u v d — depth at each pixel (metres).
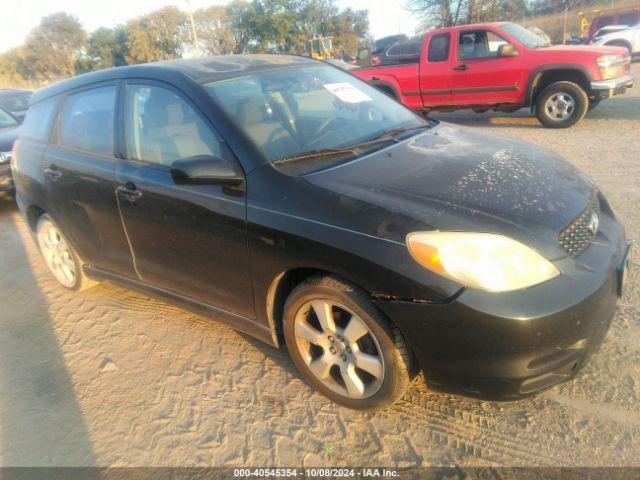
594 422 2.38
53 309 4.08
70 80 3.94
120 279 3.66
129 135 3.25
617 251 2.47
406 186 2.43
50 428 2.76
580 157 6.66
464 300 2.06
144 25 44.47
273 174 2.54
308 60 3.82
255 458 2.41
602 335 2.34
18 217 6.78
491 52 8.94
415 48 9.79
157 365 3.18
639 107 9.63
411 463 2.29
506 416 2.48
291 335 2.69
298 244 2.38
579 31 27.39
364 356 2.44
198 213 2.77
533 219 2.25
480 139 3.20
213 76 3.10
